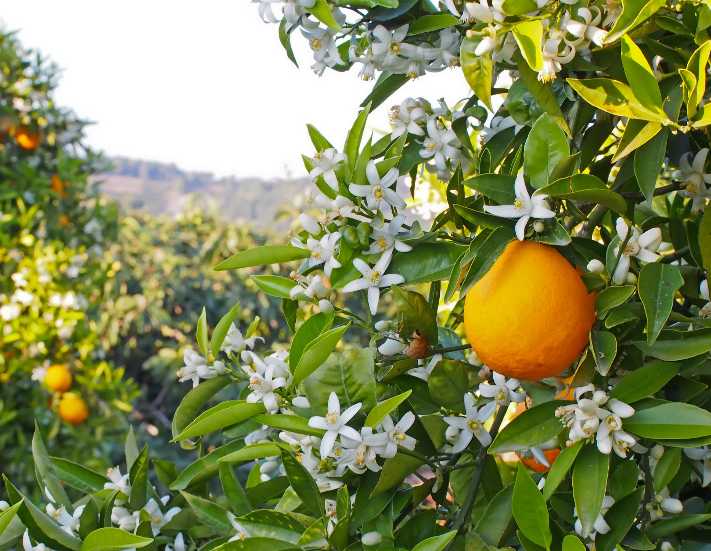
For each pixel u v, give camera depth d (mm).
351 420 851
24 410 2541
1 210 2627
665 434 785
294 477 851
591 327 804
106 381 2633
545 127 823
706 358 818
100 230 2848
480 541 825
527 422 815
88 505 922
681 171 903
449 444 893
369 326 897
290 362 884
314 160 880
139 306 4250
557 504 841
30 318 2523
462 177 916
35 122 2750
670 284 795
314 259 891
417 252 890
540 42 792
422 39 933
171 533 999
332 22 870
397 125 934
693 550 855
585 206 903
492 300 795
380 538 841
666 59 836
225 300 4496
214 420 882
